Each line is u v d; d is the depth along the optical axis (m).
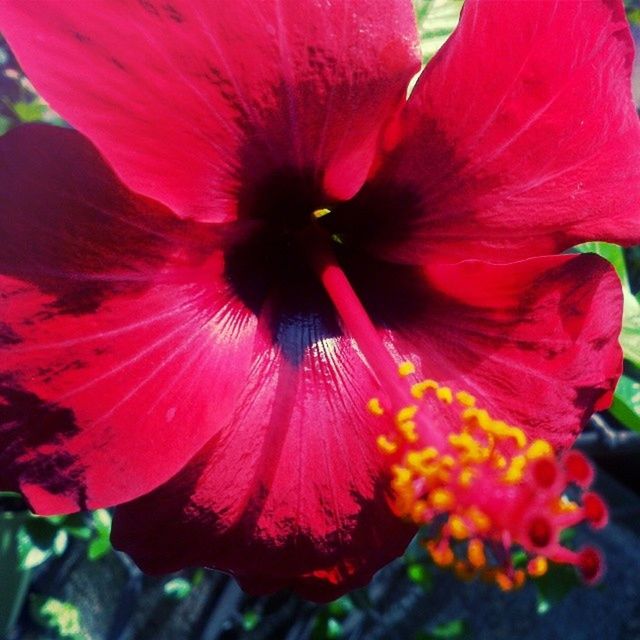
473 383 0.15
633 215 0.14
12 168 0.11
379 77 0.12
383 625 0.41
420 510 0.12
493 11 0.12
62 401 0.12
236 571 0.14
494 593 0.43
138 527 0.13
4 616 0.38
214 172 0.12
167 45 0.11
